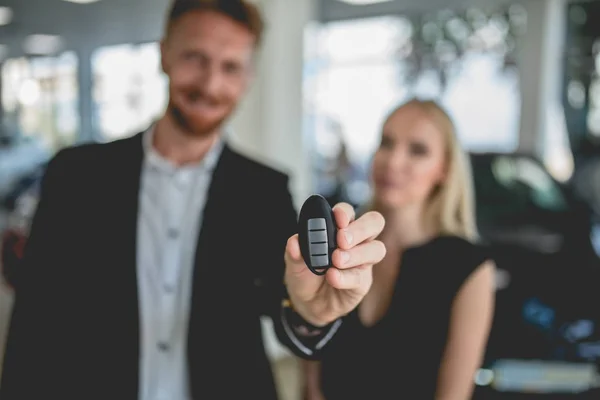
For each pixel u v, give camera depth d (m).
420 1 5.43
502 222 3.46
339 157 5.03
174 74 1.12
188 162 1.15
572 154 5.88
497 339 2.08
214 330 1.11
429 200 1.34
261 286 1.04
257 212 1.15
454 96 6.02
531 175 3.80
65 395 1.08
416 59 5.90
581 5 5.75
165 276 1.12
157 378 1.11
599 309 2.30
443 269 1.25
